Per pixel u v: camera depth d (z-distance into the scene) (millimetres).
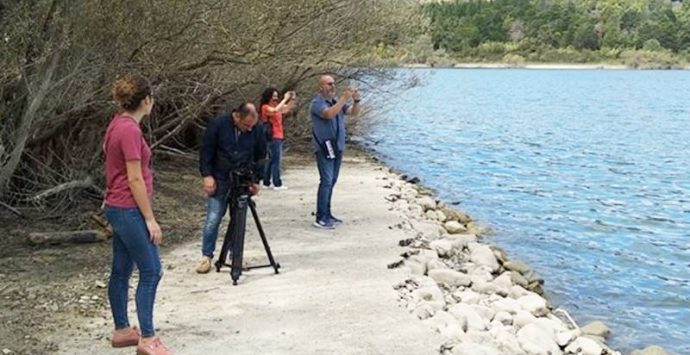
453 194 17203
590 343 6992
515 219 14656
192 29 11195
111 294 5812
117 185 5312
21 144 9484
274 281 7758
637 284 10391
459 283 8594
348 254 8922
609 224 14539
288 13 12156
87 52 9992
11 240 9328
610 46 114000
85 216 10469
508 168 22016
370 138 26531
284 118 18312
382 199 13070
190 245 9320
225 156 7719
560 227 14094
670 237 13562
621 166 23266
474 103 51750
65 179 10891
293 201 12484
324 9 13281
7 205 10141
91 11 10023
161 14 10633
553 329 7383
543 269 11000
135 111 5352
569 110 46844
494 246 11734
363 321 6586
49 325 6434
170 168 15445
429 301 7426
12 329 6312
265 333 6285
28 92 9609
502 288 8703
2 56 9008
